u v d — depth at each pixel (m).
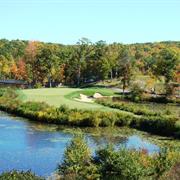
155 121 86.38
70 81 191.75
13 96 117.12
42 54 188.25
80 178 42.31
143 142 75.50
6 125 87.12
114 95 144.75
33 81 192.62
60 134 79.88
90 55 190.62
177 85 156.88
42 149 66.25
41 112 94.19
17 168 55.44
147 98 139.50
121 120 90.62
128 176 41.22
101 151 45.22
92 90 142.50
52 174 52.59
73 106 105.56
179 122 85.06
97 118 89.50
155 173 42.88
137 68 196.00
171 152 46.72
